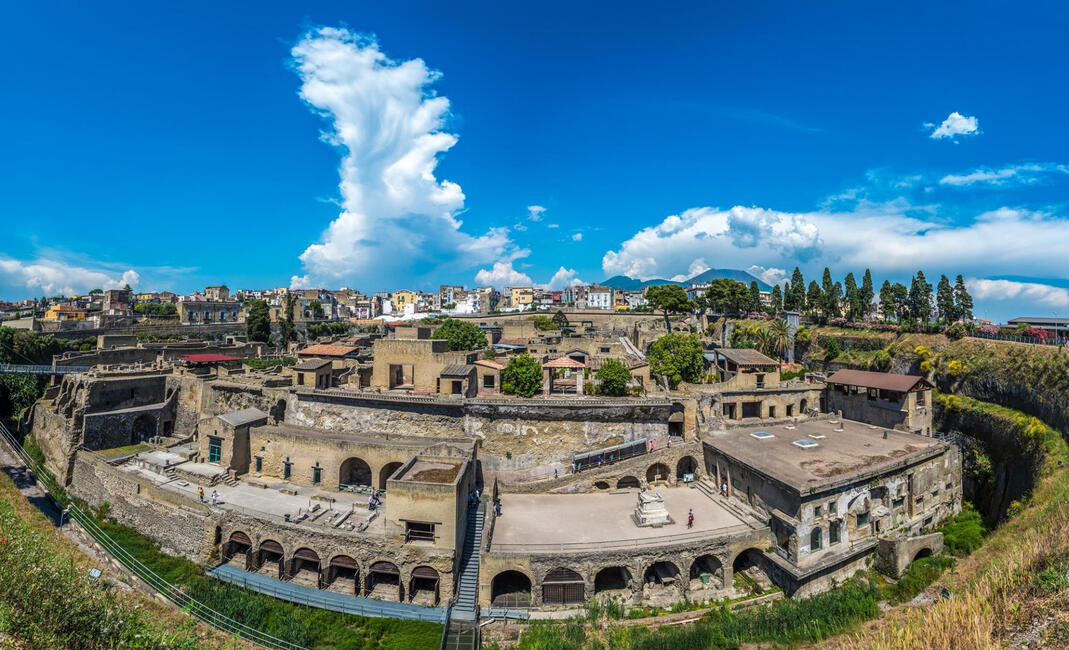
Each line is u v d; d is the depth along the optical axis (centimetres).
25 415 8638
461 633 4119
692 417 6556
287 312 15350
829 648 3394
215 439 6334
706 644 3838
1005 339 7550
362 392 6750
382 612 4303
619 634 4028
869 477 5022
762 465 5294
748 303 14462
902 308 10488
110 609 2566
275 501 5428
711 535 4772
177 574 4831
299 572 4919
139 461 6353
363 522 4991
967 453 6938
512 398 6475
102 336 9862
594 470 6000
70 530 5706
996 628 2367
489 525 4859
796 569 4472
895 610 4019
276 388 7131
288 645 3838
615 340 10769
